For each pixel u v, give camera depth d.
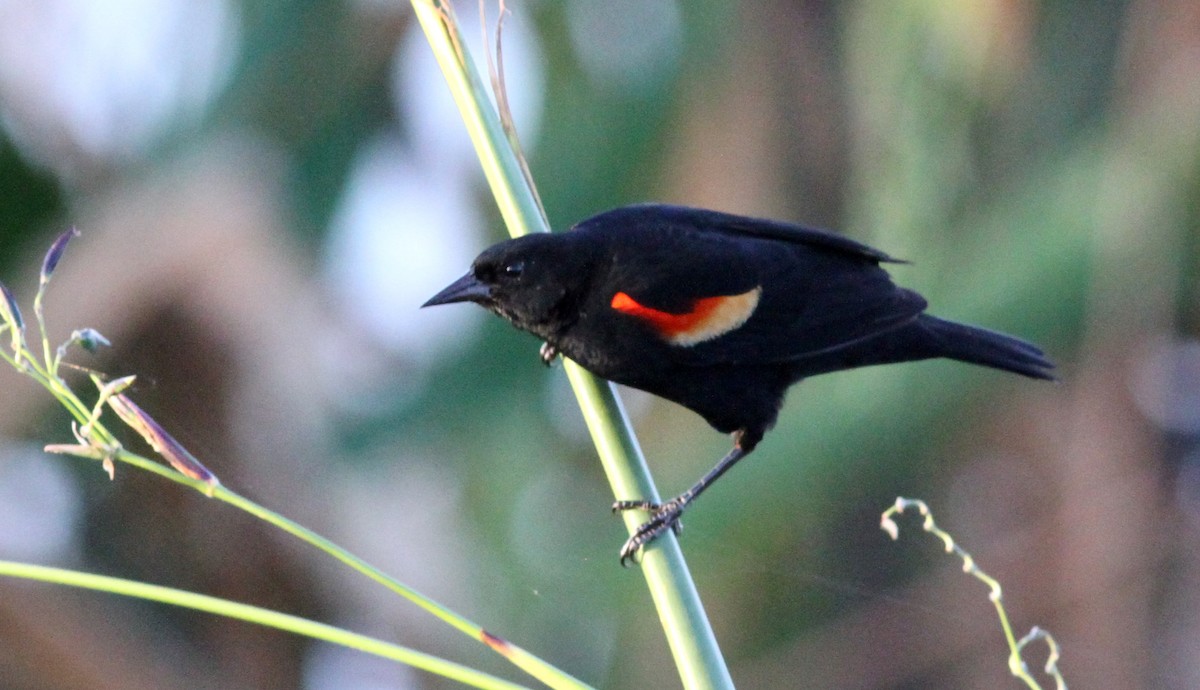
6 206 11.17
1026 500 13.20
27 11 11.20
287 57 11.02
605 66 11.93
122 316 9.74
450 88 6.03
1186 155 10.06
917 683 13.51
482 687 3.65
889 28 10.66
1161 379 11.60
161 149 10.69
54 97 11.30
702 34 11.75
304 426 10.31
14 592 9.76
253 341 9.95
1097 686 12.57
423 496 11.39
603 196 11.58
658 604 4.50
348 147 11.46
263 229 10.30
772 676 13.47
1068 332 10.35
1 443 10.26
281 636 11.85
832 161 12.27
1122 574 12.43
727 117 12.08
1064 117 10.82
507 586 11.79
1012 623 13.25
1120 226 10.05
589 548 11.98
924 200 10.52
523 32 12.24
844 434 10.09
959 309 9.99
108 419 10.41
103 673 10.10
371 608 10.65
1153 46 10.73
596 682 11.97
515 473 12.12
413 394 11.01
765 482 10.21
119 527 11.26
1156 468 12.23
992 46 10.52
